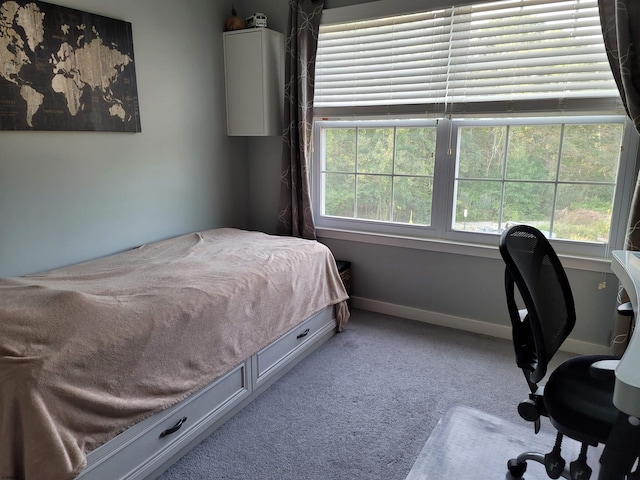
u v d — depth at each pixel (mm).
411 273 3074
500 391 2215
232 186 3453
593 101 2316
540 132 2543
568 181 2521
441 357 2570
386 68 2879
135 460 1555
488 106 2588
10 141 2068
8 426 1251
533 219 2666
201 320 1778
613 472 927
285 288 2279
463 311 2938
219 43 3150
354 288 3338
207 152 3180
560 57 2385
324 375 2383
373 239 3145
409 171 2986
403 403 2125
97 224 2506
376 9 2781
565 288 1588
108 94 2443
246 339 2021
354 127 3121
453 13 2596
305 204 3184
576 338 2621
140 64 2619
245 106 3168
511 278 1401
